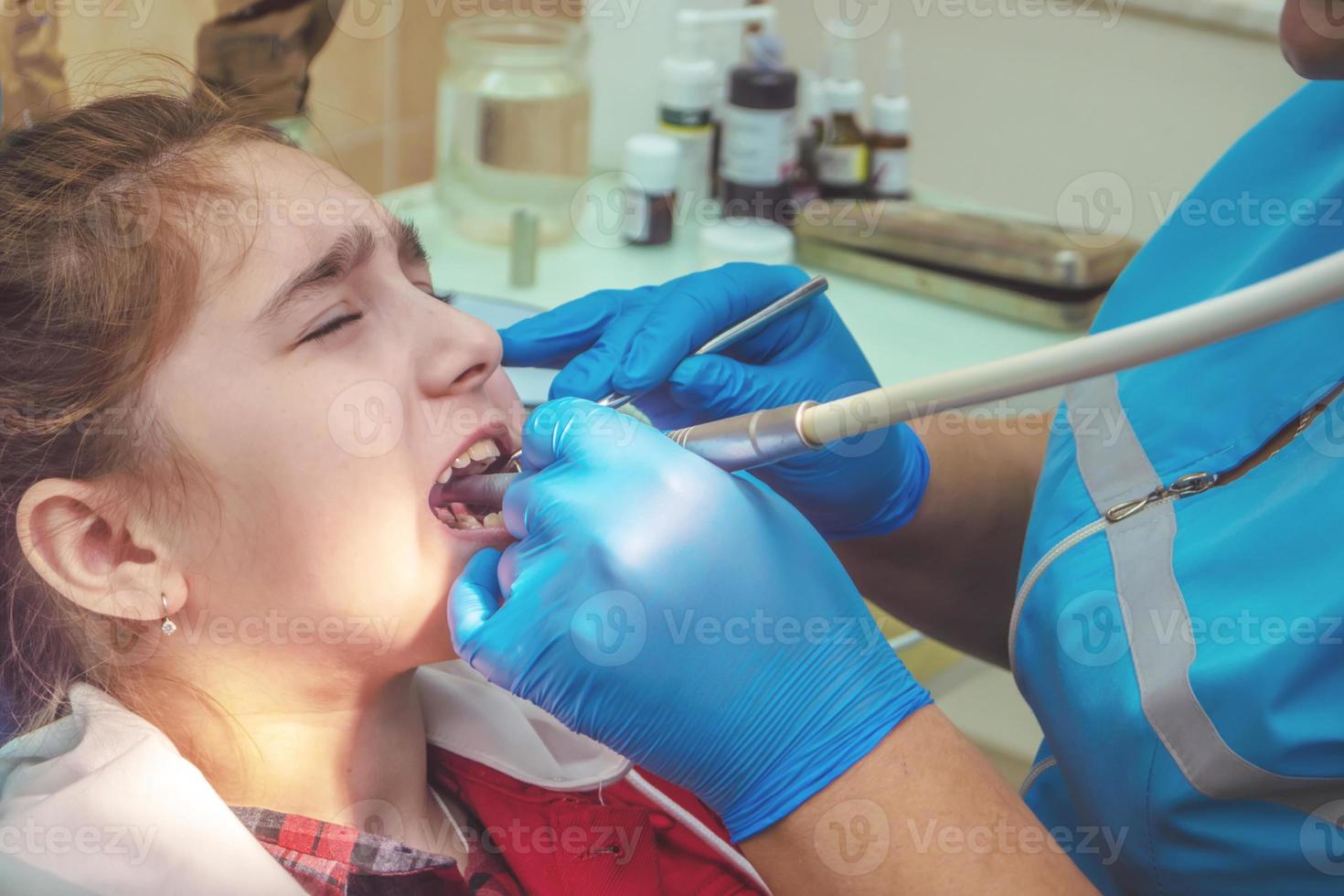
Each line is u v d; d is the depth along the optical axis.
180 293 0.85
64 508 0.85
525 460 0.90
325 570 0.88
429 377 0.90
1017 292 1.61
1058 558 0.94
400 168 1.81
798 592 0.83
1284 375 0.88
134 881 0.81
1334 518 0.79
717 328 1.02
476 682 1.08
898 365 1.48
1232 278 0.96
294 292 0.86
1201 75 1.92
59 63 1.23
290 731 0.94
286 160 0.92
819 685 0.82
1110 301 1.08
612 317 1.07
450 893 0.94
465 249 1.68
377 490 0.88
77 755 0.86
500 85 1.64
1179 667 0.81
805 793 0.80
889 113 1.80
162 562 0.87
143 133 0.91
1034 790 1.02
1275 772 0.76
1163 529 0.88
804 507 1.07
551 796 1.04
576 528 0.80
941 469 1.13
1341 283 0.51
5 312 0.86
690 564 0.80
